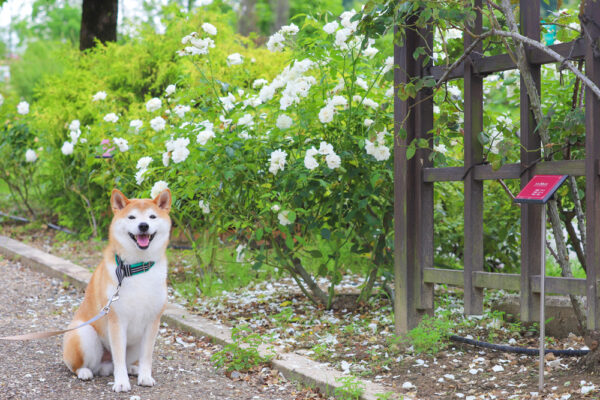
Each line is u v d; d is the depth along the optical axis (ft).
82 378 13.62
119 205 13.41
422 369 13.82
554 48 12.64
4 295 22.93
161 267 13.39
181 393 13.08
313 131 18.80
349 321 18.47
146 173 20.11
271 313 19.69
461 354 14.69
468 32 13.48
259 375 14.15
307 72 22.49
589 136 11.81
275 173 17.56
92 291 13.79
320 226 18.99
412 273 15.35
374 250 19.06
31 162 37.14
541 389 11.85
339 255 19.38
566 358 13.82
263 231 19.75
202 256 23.38
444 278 14.69
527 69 12.87
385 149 16.96
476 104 14.10
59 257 29.48
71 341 13.53
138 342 13.89
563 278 12.51
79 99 35.32
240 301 21.25
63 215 35.68
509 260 21.72
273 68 31.14
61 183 34.68
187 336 17.78
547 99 17.92
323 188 18.85
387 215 18.84
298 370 13.89
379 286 22.13
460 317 18.17
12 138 36.94
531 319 12.98
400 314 15.46
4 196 44.16
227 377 14.28
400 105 15.19
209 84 20.62
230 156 17.83
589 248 11.87
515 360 14.03
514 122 17.46
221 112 20.45
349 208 19.20
